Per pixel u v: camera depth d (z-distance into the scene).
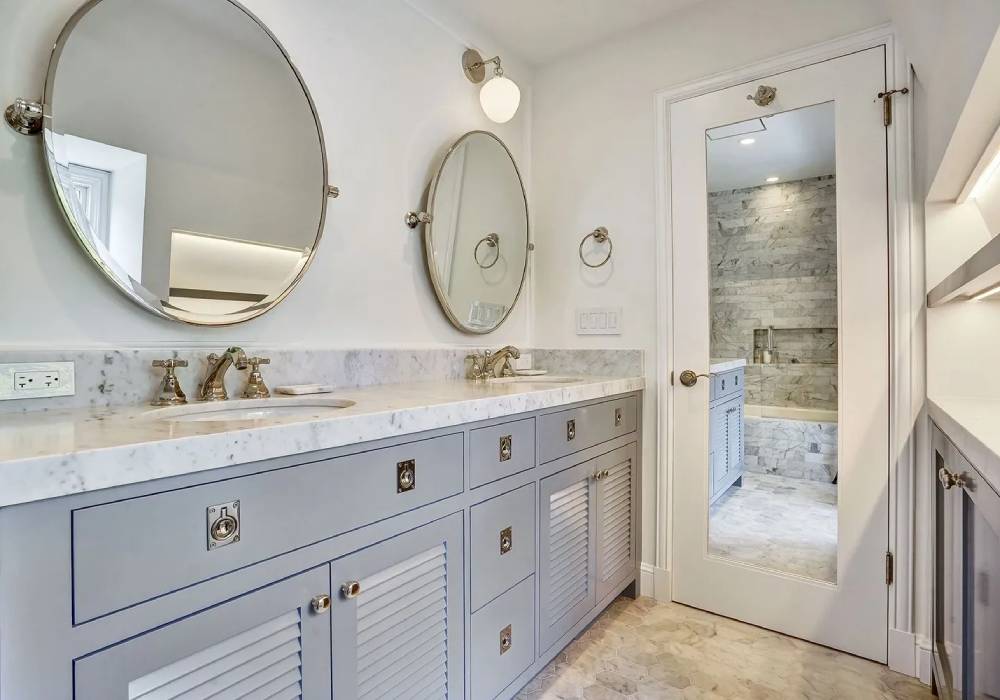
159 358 1.22
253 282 1.39
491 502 1.31
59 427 0.84
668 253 2.09
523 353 2.41
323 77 1.59
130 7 1.18
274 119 1.44
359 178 1.70
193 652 0.75
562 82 2.38
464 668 1.23
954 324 1.56
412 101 1.88
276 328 1.48
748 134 1.92
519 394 1.40
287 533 0.87
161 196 1.22
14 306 1.04
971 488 0.98
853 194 1.73
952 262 1.56
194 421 0.91
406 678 1.09
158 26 1.23
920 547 1.61
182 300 1.26
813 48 1.79
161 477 0.71
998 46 0.76
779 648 1.76
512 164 2.31
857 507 1.73
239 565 0.80
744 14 1.92
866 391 1.71
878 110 1.68
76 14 1.10
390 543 1.05
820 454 1.80
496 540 1.33
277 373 1.45
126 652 0.68
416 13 1.89
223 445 0.77
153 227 1.21
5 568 0.59
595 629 1.87
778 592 1.86
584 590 1.73
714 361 2.00
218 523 0.77
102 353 1.13
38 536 0.61
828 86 1.77
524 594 1.44
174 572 0.73
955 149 1.16
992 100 0.93
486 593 1.30
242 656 0.81
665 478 2.09
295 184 1.49
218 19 1.34
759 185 1.91
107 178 1.14
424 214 1.87
